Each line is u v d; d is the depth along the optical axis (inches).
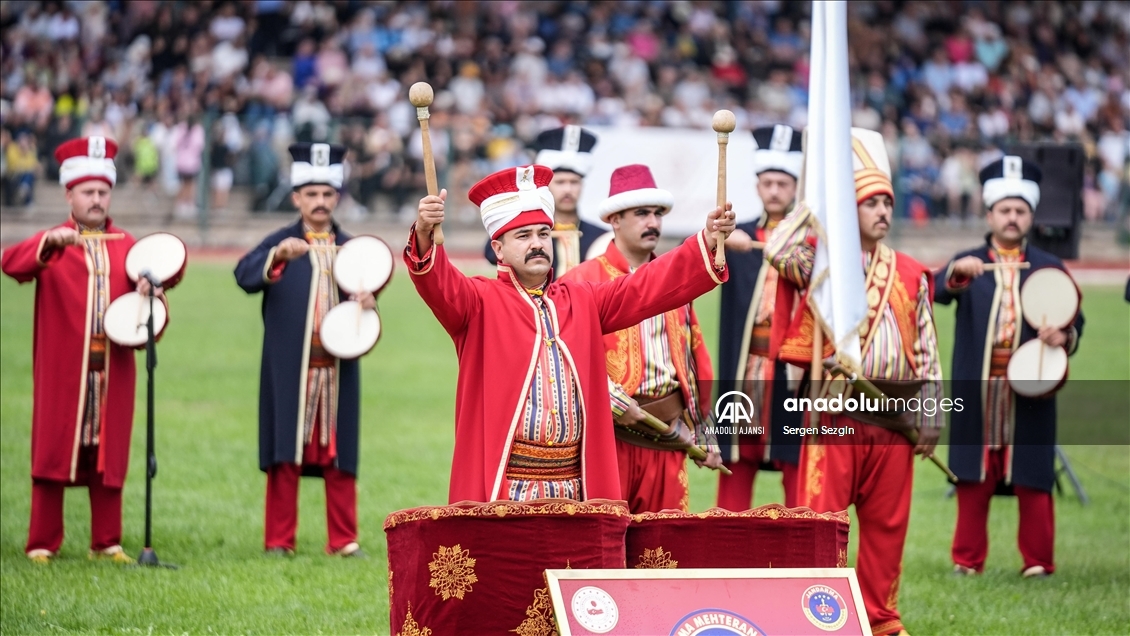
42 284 630.5
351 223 1625.2
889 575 535.2
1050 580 646.5
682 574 392.5
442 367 1168.2
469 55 2034.9
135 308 631.8
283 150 1633.9
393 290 1487.5
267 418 658.8
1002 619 575.5
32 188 1598.2
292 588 593.6
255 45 2049.7
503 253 427.2
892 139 1699.1
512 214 423.2
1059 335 645.3
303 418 655.1
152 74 1953.7
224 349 1191.6
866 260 544.4
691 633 384.8
